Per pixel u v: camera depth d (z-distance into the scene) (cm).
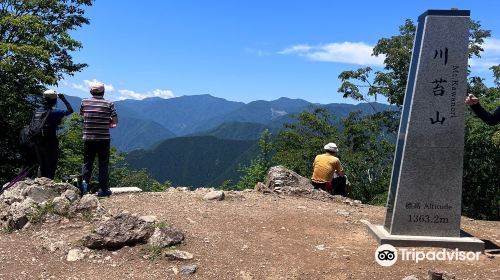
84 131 836
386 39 2764
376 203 2311
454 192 619
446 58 608
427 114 614
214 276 521
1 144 2020
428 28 607
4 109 1997
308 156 2775
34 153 847
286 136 2962
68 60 2295
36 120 837
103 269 532
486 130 2175
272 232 668
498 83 2594
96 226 627
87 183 842
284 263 555
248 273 528
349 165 2708
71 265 541
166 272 526
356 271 533
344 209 852
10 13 2092
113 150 3384
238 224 694
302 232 676
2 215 697
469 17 604
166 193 904
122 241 579
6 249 582
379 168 2759
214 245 599
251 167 2536
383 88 2780
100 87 848
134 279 510
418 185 619
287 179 1026
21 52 1877
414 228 621
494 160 2420
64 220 662
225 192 928
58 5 2261
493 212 2600
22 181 777
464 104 611
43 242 597
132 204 777
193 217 712
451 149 616
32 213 665
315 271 535
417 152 618
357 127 2800
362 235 670
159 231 596
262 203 846
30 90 2088
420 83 612
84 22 2397
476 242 602
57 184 759
